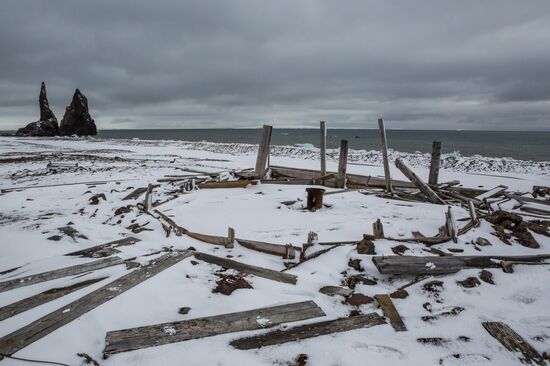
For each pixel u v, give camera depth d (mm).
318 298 4250
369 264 5027
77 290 4266
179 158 26484
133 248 5750
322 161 11875
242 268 4961
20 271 5016
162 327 3562
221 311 3943
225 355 3209
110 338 3367
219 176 13133
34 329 3453
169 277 4594
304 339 3471
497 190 10141
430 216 7738
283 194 10203
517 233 6230
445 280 4668
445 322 3803
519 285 4523
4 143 43062
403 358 3229
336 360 3178
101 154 29234
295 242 6113
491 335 3551
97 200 9336
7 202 9805
